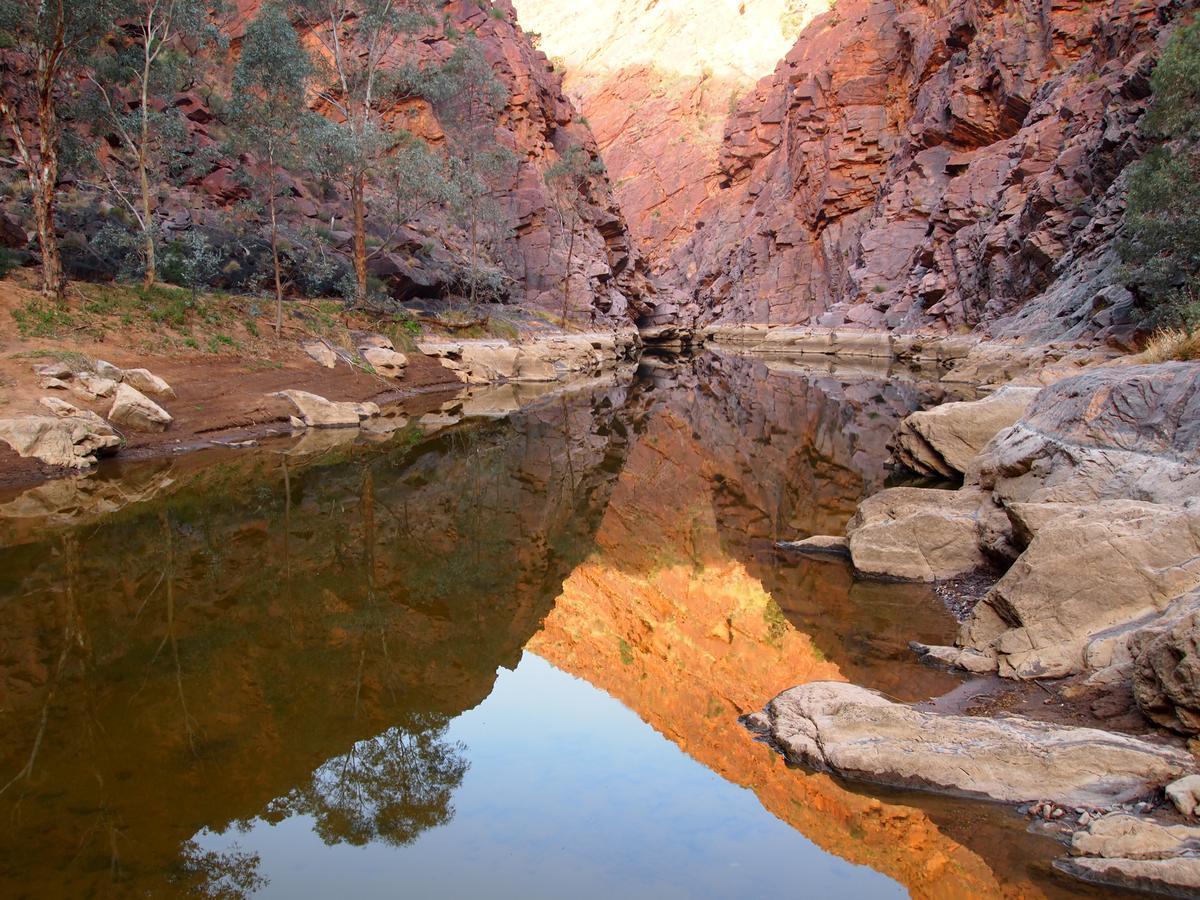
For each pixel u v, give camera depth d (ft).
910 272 184.34
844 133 226.17
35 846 13.75
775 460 58.03
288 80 75.05
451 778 17.03
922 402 88.69
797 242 237.04
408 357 93.76
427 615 26.73
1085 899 13.03
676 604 28.96
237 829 14.62
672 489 49.34
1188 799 14.19
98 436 45.47
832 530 39.29
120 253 74.95
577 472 53.52
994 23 179.83
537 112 174.60
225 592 27.40
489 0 177.58
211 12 80.69
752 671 23.02
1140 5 134.72
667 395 96.58
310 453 52.70
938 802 15.79
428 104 139.74
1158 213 76.59
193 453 49.93
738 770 17.39
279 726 18.60
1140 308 81.41
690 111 348.79
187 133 82.94
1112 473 25.29
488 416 75.31
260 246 92.38
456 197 102.53
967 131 186.09
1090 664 19.33
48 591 26.71
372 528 37.04
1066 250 120.78
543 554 35.17
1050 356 90.99
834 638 24.57
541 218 157.79
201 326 67.62
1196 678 15.60
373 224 119.34
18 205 72.08
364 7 102.63
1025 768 16.05
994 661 21.18
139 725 18.24
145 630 23.81
